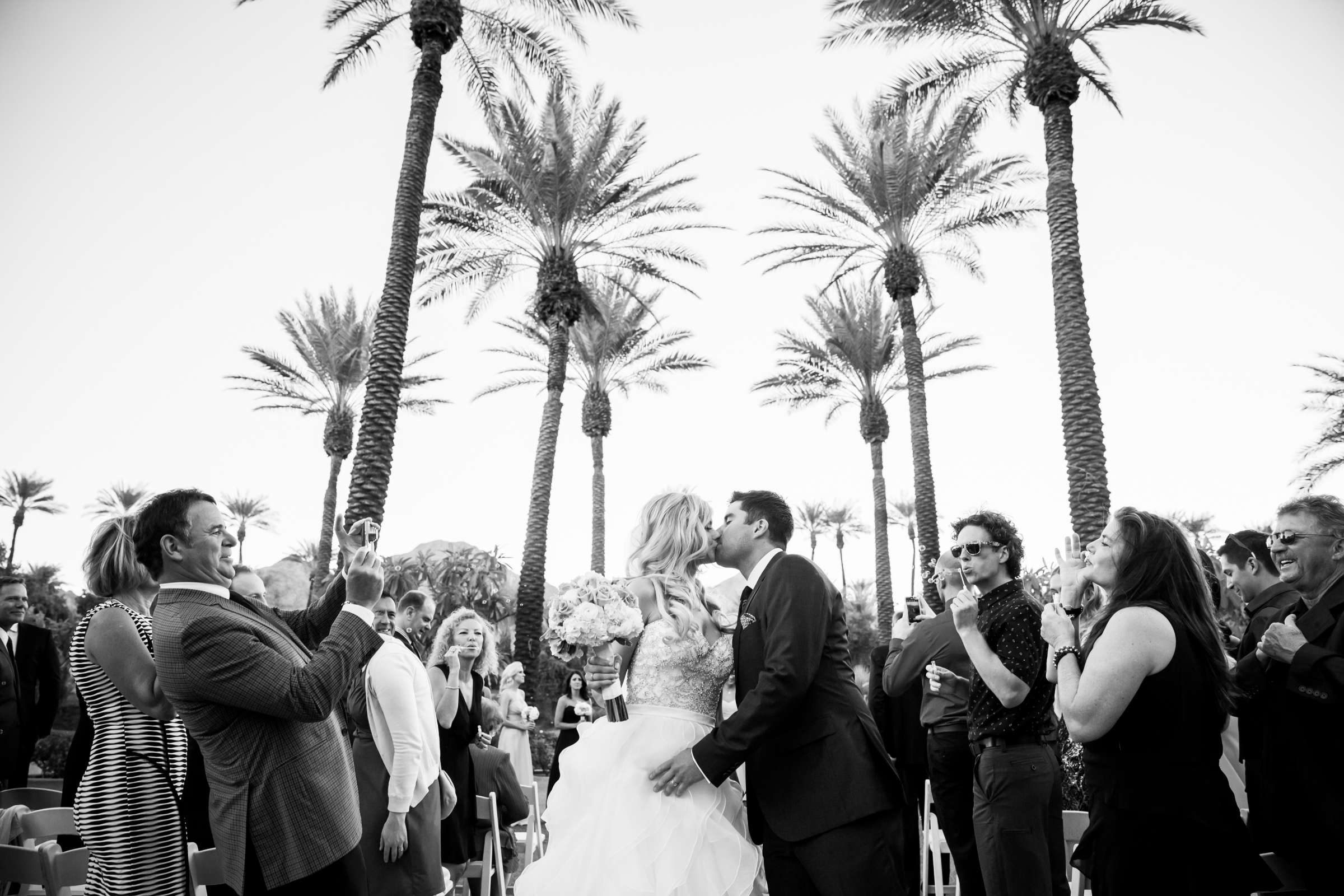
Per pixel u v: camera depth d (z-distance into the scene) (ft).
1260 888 8.83
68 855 10.36
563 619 11.53
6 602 24.02
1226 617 18.20
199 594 9.87
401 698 13.80
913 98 56.29
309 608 13.20
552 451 72.59
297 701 9.24
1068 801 27.25
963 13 51.80
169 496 10.28
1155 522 9.89
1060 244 48.11
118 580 11.91
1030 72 50.47
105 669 11.16
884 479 94.63
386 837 13.35
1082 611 13.42
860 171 74.84
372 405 45.60
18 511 138.21
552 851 11.32
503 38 55.01
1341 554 11.62
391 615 17.04
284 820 9.36
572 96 69.62
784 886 10.75
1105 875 9.16
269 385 98.32
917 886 17.65
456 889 17.89
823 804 10.46
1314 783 10.35
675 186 71.92
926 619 17.44
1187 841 8.81
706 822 10.89
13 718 23.72
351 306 98.17
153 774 11.42
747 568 12.17
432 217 67.31
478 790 18.03
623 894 10.36
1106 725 9.03
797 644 10.53
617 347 94.02
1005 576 14.67
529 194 70.18
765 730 10.43
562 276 72.79
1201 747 9.09
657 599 12.14
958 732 16.05
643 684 11.81
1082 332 46.98
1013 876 12.87
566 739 32.30
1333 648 10.53
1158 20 50.14
